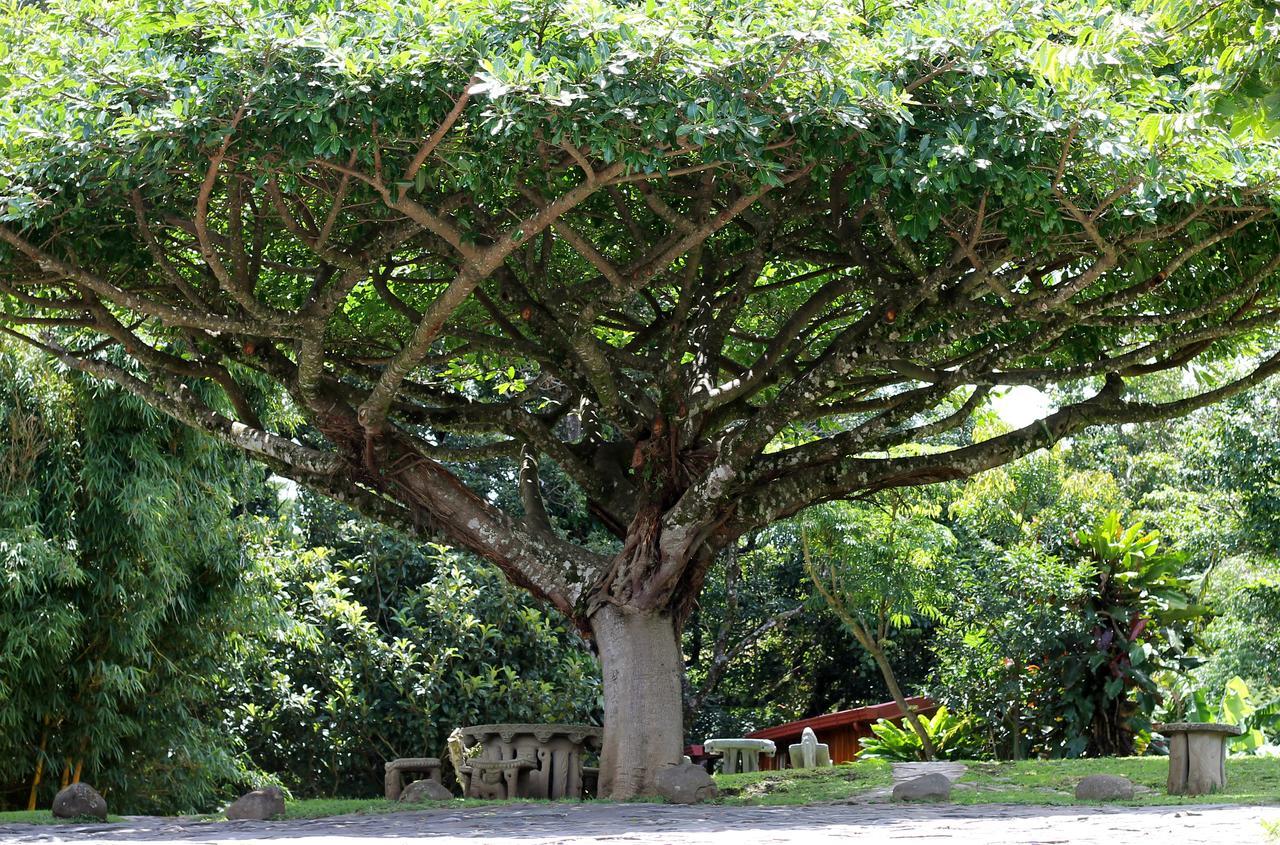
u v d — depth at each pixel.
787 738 23.77
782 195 10.36
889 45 8.38
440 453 12.60
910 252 9.84
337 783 21.72
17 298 10.66
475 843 6.97
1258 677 21.61
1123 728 16.72
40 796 15.42
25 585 14.32
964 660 18.16
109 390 14.83
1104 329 11.85
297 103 7.79
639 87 7.95
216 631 17.20
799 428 15.23
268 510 22.02
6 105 8.27
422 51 7.69
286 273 12.59
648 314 14.07
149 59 7.96
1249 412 18.94
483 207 10.25
